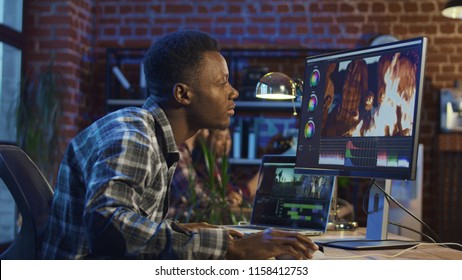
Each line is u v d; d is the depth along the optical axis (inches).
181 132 66.4
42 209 70.4
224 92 66.1
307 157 85.3
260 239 55.1
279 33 233.8
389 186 83.4
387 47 75.1
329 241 82.1
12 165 70.5
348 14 232.5
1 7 195.0
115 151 55.0
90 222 51.9
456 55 229.6
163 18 236.2
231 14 235.0
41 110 194.9
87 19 230.2
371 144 75.6
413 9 231.3
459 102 223.0
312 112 85.6
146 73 66.5
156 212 63.4
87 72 229.9
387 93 74.3
